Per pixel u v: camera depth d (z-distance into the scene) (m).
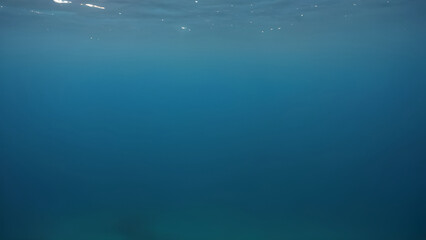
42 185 23.67
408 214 16.33
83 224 15.19
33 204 18.34
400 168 24.67
